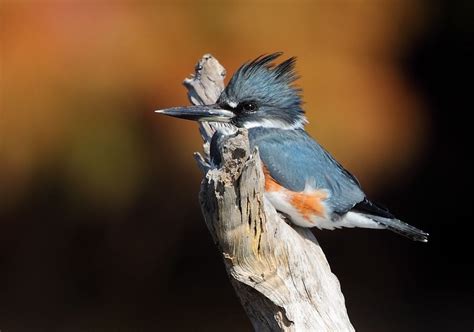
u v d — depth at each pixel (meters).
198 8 11.63
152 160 11.95
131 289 14.51
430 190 15.62
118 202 12.25
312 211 7.75
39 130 11.66
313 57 11.79
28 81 11.41
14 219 13.12
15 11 11.30
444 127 15.49
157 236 13.72
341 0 11.93
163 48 11.50
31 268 14.01
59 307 14.28
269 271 6.67
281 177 7.72
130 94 11.48
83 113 11.59
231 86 8.10
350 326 6.93
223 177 6.25
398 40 12.45
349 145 11.70
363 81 11.86
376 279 15.56
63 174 12.01
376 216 7.98
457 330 14.70
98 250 13.88
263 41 11.69
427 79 14.62
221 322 14.60
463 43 14.64
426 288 15.84
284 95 8.12
